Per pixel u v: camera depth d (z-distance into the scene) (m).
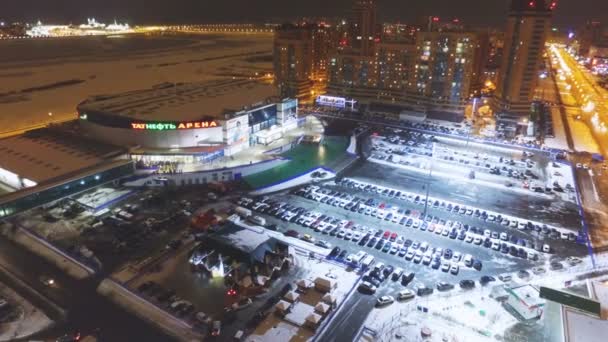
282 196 116.12
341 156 146.62
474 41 179.25
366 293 76.12
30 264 83.50
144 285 76.88
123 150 128.12
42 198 103.56
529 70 170.88
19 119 191.88
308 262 85.31
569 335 57.28
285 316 69.81
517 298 71.81
